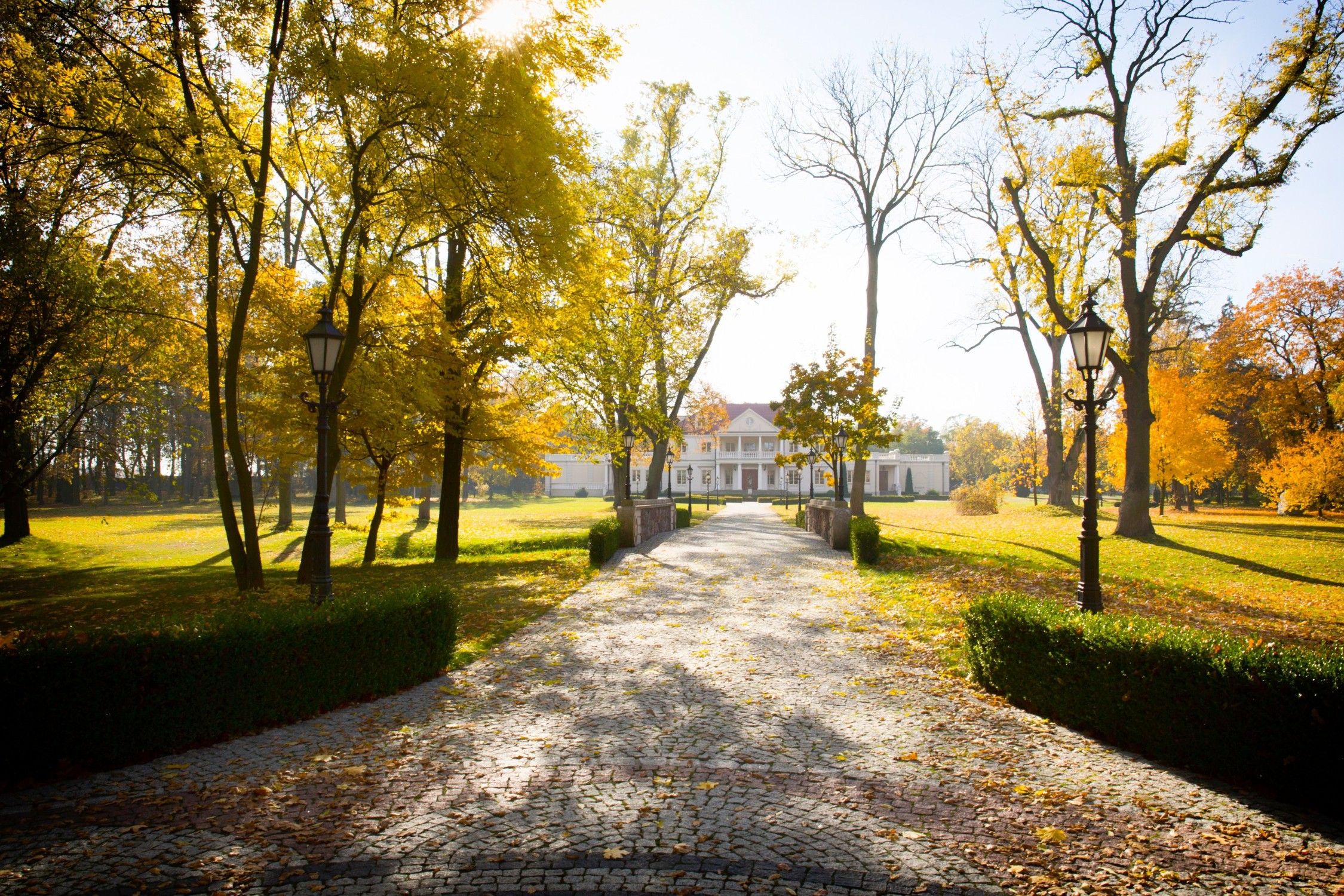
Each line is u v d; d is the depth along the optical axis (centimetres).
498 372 1670
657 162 2633
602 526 1639
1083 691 558
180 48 954
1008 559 1535
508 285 1193
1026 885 341
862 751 510
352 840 382
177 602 1187
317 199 1302
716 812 414
